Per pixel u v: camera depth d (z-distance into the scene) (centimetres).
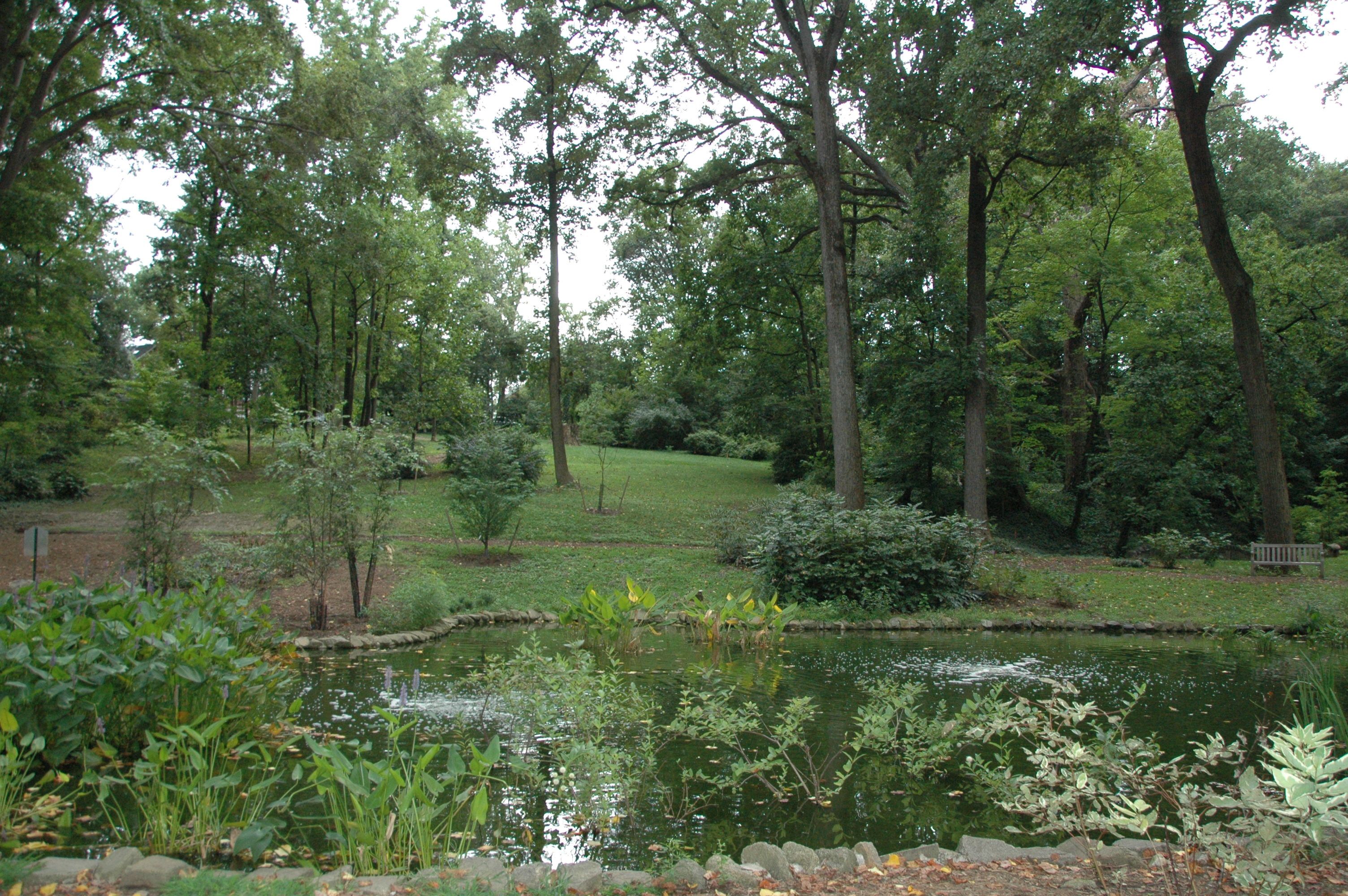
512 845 439
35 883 341
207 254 2725
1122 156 2111
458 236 3497
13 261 2088
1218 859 338
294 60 2000
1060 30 1493
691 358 2970
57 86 1942
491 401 4453
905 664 968
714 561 1797
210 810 439
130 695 532
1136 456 2452
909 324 2302
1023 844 458
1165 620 1327
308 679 816
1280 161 3416
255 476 2667
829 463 3008
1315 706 585
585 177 2469
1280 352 2377
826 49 1966
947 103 1822
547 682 639
